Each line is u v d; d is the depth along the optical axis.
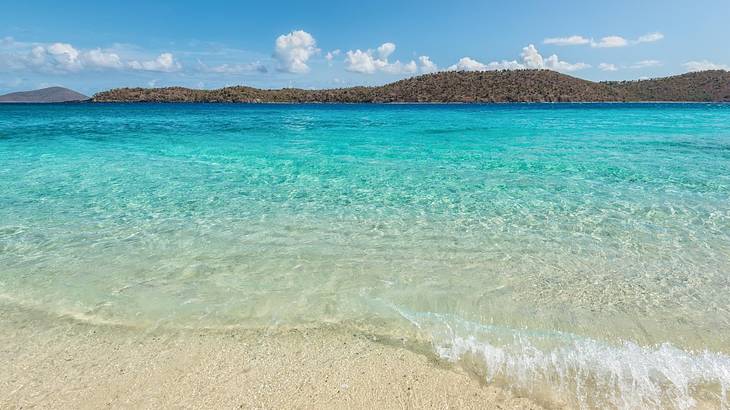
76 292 4.54
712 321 3.96
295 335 3.77
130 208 7.74
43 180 10.13
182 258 5.46
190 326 3.89
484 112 51.66
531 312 4.14
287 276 4.93
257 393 3.06
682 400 2.96
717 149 14.89
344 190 9.12
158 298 4.41
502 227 6.62
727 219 6.86
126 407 2.92
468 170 11.31
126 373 3.26
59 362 3.38
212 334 3.77
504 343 3.65
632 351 3.53
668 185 9.26
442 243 5.96
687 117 36.56
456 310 4.18
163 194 8.79
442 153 14.61
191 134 22.44
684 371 3.28
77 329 3.84
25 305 4.27
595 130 23.44
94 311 4.15
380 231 6.48
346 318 4.03
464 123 30.77
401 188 9.27
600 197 8.31
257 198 8.47
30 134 22.17
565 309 4.19
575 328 3.86
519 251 5.65
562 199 8.20
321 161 12.98
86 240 6.10
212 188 9.34
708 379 3.18
